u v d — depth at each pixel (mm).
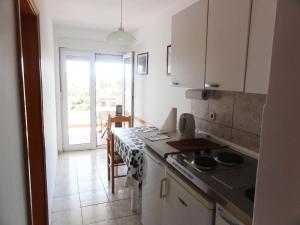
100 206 2564
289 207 349
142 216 2205
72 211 2459
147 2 2654
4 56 703
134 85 4227
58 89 4121
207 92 2115
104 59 4570
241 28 1284
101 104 5148
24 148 954
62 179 3207
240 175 1348
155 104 3316
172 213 1568
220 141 1966
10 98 767
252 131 1675
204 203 1214
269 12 1110
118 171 3432
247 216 952
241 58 1295
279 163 364
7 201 683
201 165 1429
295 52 330
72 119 4465
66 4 2793
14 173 791
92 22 3631
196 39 1724
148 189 2016
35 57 1682
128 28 3914
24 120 944
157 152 1807
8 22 765
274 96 368
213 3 1512
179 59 1979
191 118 2047
